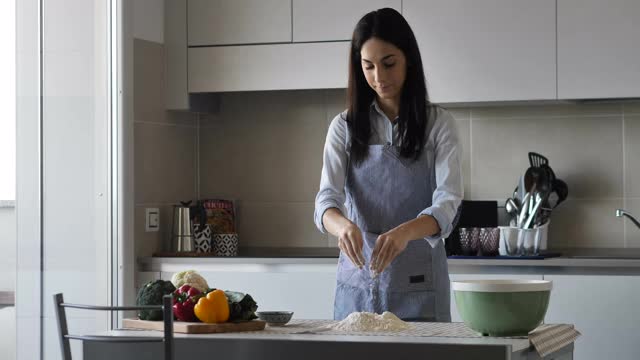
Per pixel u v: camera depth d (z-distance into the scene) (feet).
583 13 12.25
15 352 11.12
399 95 8.59
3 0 11.08
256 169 14.70
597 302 11.37
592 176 13.34
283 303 12.42
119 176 12.94
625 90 12.16
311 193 14.48
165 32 13.82
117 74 12.96
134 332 6.87
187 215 13.64
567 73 12.32
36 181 11.52
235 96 14.76
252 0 13.39
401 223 8.66
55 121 11.91
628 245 13.21
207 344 6.29
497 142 13.66
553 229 13.44
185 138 14.51
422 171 8.61
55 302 6.81
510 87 12.50
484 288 6.41
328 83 13.14
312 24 13.17
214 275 12.73
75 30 12.30
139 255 13.20
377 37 8.21
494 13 12.53
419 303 8.52
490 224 13.21
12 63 11.19
